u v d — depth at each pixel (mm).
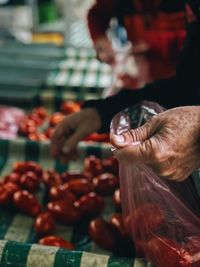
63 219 1211
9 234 1190
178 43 1991
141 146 699
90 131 1257
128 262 853
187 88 1112
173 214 869
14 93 2740
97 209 1246
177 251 847
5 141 1645
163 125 714
